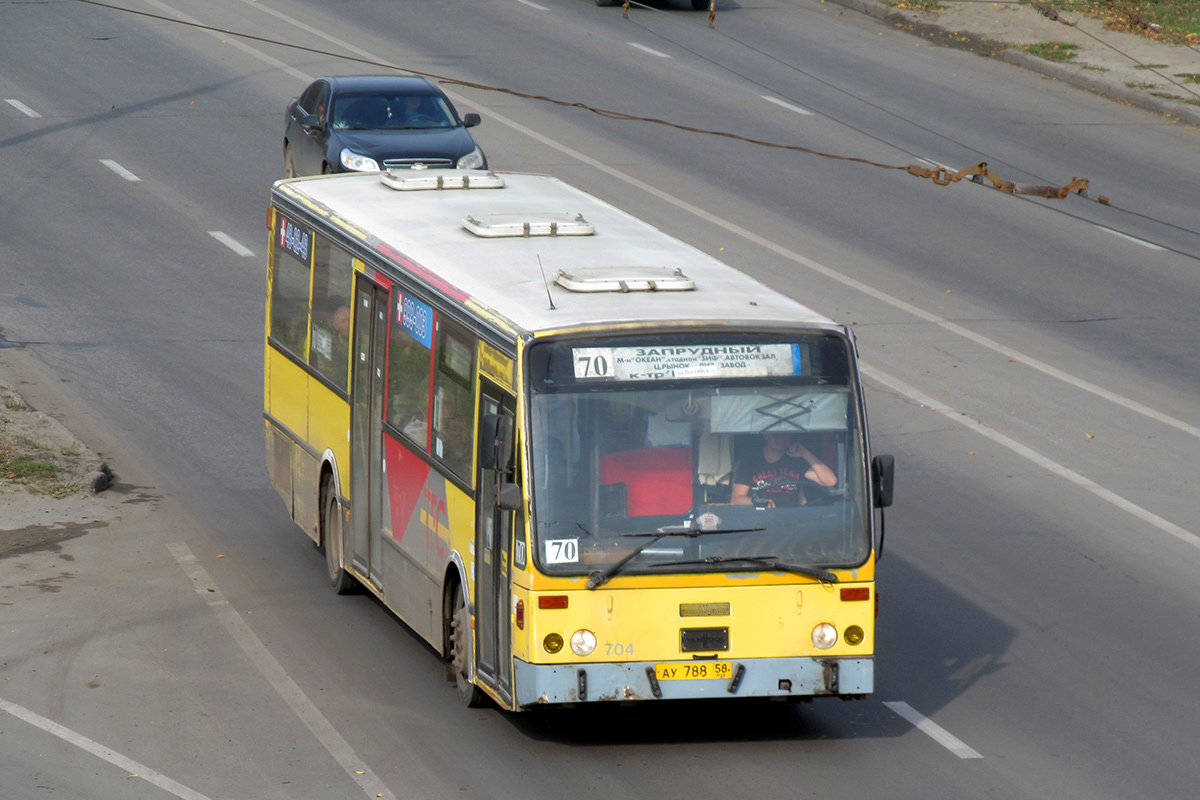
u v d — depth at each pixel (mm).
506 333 28000
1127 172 82000
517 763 27969
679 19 117875
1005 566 39031
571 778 27375
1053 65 103250
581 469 27078
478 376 29203
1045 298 62875
